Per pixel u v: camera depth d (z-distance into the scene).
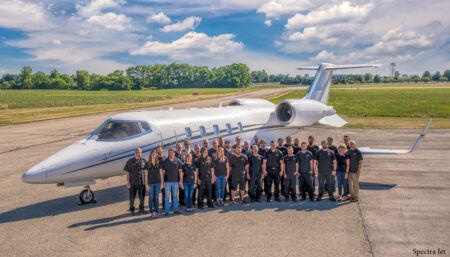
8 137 29.94
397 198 12.98
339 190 12.73
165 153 13.04
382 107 56.88
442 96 89.81
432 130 31.91
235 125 15.25
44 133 32.16
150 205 11.27
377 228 10.18
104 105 71.00
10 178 16.80
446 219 10.87
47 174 11.37
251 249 8.91
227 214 11.42
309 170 12.48
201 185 11.84
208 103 75.81
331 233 9.85
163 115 13.67
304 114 16.14
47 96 121.56
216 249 8.95
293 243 9.23
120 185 15.27
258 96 110.06
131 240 9.59
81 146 12.14
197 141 13.86
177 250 8.93
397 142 25.69
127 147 12.37
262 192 13.52
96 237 9.82
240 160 12.23
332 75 20.16
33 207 12.54
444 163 18.83
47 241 9.62
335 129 33.25
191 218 11.11
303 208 11.93
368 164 18.72
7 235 10.09
